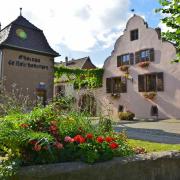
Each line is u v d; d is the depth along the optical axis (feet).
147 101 94.27
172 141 37.55
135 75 98.53
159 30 93.61
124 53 102.83
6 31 79.61
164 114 89.56
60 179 12.75
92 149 14.58
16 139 12.91
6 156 14.40
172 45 88.84
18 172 12.25
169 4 33.55
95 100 30.42
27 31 82.02
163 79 90.48
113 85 105.60
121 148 16.84
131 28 101.45
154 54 93.50
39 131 14.90
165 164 17.16
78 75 103.60
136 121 80.33
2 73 74.28
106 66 108.27
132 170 15.31
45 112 16.01
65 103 24.20
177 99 86.63
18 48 77.05
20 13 83.76
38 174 12.23
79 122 18.97
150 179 16.19
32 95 79.00
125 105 100.73
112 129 22.63
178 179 17.85
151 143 28.58
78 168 13.24
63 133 16.02
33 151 13.47
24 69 78.38
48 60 83.71
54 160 13.73
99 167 13.94
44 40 85.20
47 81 82.79
